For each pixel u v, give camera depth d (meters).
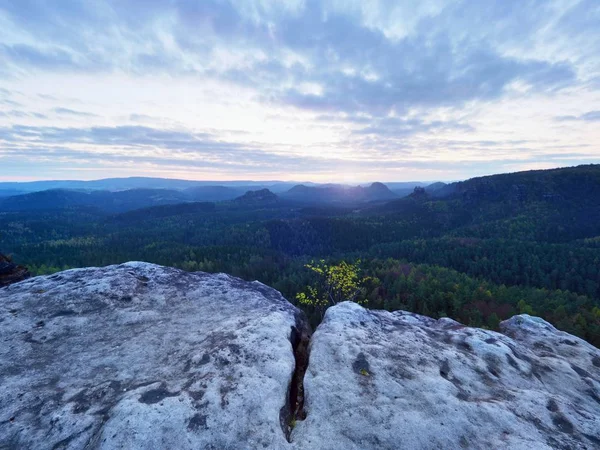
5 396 7.91
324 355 10.11
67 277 14.98
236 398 7.76
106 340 10.77
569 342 14.37
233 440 6.73
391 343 11.16
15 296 13.05
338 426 7.44
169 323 12.10
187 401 7.42
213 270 129.75
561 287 102.69
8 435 6.73
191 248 158.12
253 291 16.12
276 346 10.18
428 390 8.70
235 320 11.93
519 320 16.84
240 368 8.95
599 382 11.29
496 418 7.99
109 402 7.63
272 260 146.88
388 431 7.28
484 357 11.26
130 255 148.12
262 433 7.02
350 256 166.88
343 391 8.52
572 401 9.91
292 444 7.01
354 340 10.92
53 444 6.49
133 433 6.41
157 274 16.31
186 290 15.12
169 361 9.53
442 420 7.70
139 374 8.89
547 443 7.35
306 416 7.97
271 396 8.12
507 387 9.84
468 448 7.04
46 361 9.50
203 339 10.62
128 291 14.12
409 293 82.56
